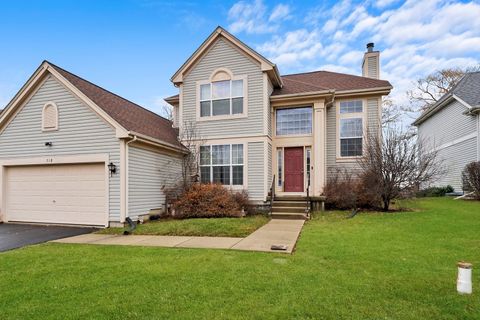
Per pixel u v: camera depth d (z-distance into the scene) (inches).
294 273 179.5
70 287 163.2
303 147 539.5
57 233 354.3
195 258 216.7
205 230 328.2
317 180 507.2
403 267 188.5
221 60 522.9
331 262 202.1
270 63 488.7
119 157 399.2
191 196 447.8
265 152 490.6
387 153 451.5
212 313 129.8
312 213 455.8
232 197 463.5
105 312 133.0
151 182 451.5
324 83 625.0
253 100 501.4
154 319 125.6
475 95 629.9
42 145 440.8
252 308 133.8
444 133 757.9
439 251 224.2
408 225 329.7
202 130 526.6
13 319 127.7
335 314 127.6
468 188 587.8
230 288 156.9
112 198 399.9
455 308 131.6
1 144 464.4
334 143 564.1
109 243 282.8
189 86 538.9
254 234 306.7
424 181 503.8
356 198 473.4
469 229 300.2
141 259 216.5
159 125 559.2
